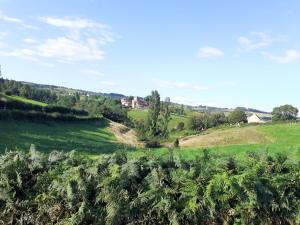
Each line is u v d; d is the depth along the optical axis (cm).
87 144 5609
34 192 1104
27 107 7981
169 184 1112
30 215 1073
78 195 1067
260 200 1107
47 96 15200
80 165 1114
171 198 1084
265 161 1231
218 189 1075
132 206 1060
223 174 1092
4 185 1090
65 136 6322
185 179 1105
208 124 14012
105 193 1056
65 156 1203
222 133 7362
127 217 1060
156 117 12381
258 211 1107
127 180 1088
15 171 1116
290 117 13212
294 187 1159
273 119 13375
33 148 1188
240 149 3138
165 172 1128
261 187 1115
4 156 1174
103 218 1055
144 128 12438
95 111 13288
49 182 1109
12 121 6272
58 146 4809
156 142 7506
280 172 1215
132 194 1089
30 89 14475
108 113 13588
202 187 1084
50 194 1075
